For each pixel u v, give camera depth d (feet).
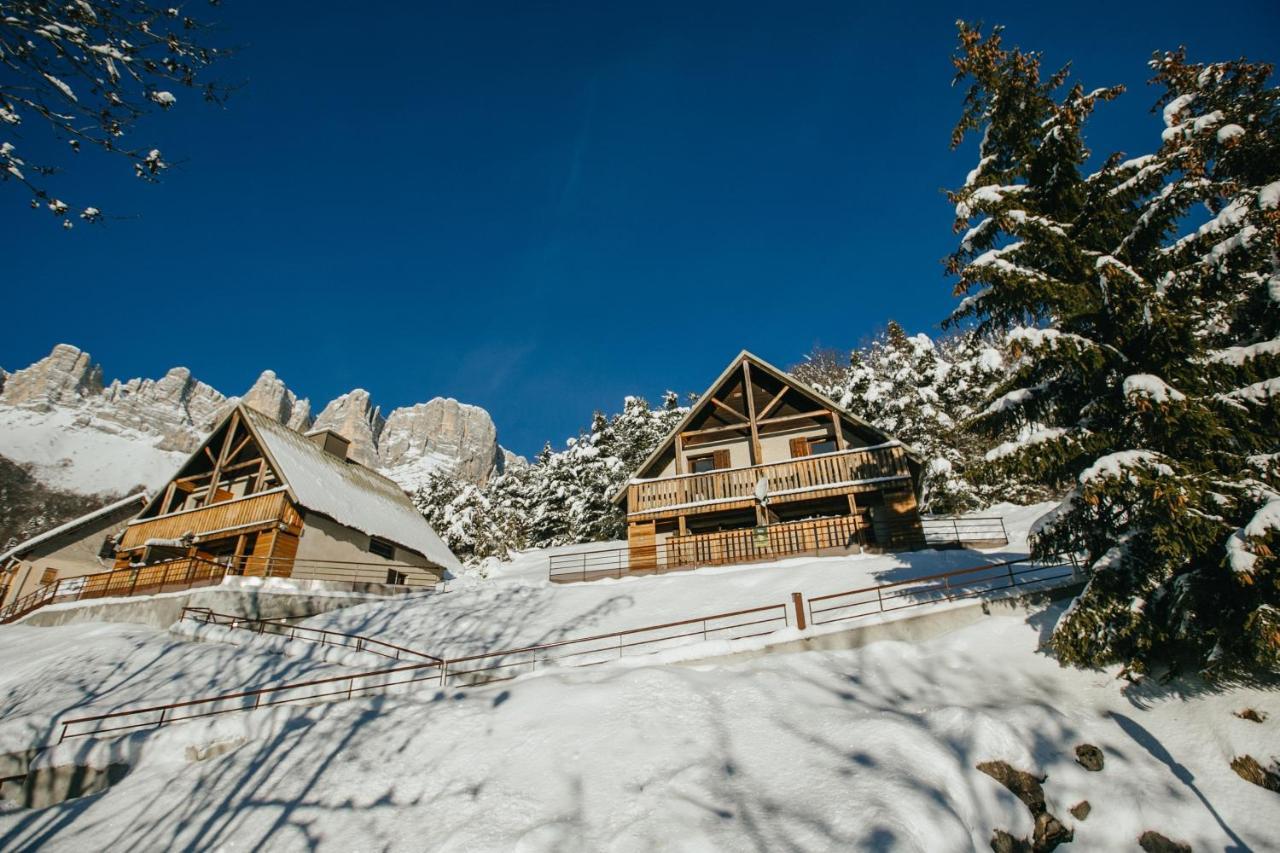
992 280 34.45
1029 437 32.48
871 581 50.01
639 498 76.23
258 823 25.40
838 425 74.08
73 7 16.52
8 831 27.04
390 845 23.22
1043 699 30.68
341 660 46.26
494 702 32.78
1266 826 23.58
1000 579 45.80
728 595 53.26
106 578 76.64
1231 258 29.37
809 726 28.66
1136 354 32.78
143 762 31.12
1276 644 23.44
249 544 78.33
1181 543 26.68
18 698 42.50
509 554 121.70
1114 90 35.70
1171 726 28.27
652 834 21.89
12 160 17.07
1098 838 24.25
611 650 44.47
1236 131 31.32
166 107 18.28
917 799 22.27
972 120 40.52
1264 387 28.58
